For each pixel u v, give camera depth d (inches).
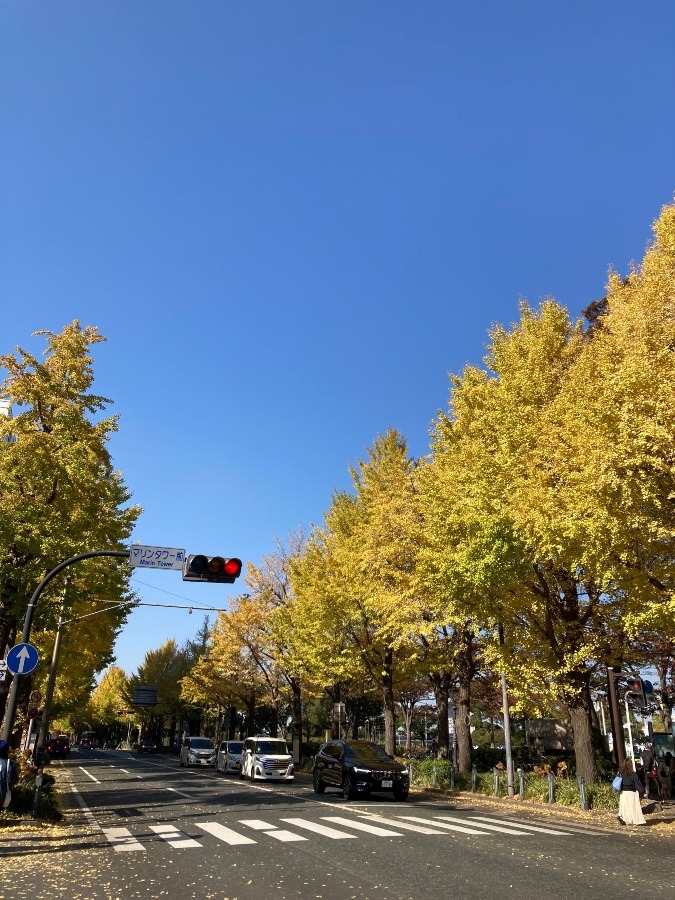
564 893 287.3
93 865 349.7
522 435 625.9
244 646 1574.8
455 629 882.8
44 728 1095.0
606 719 1278.3
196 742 1583.4
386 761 750.5
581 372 602.2
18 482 688.4
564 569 658.8
